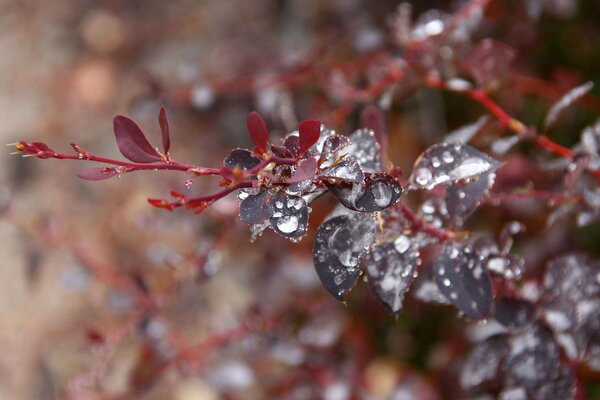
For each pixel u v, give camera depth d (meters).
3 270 0.66
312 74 0.55
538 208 0.54
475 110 0.69
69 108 0.74
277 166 0.35
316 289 0.56
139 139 0.35
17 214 0.61
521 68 0.63
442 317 0.61
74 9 0.80
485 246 0.40
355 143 0.38
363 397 0.53
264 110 0.55
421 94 0.69
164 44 0.76
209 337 0.53
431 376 0.56
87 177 0.35
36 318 0.64
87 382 0.51
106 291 0.63
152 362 0.51
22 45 0.79
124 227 0.66
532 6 0.55
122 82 0.75
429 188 0.38
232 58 0.58
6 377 0.63
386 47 0.54
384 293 0.38
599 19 0.69
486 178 0.39
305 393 0.53
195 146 0.68
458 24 0.50
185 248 0.64
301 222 0.35
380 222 0.37
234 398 0.54
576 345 0.43
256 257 0.60
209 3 0.78
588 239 0.56
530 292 0.43
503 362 0.42
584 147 0.43
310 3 0.74
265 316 0.52
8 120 0.74
